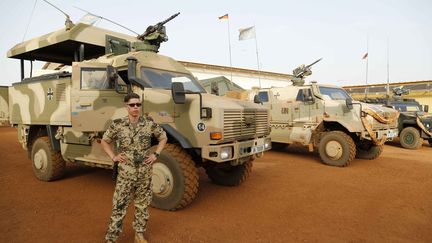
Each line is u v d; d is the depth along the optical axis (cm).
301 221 400
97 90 480
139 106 315
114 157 309
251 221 398
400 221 402
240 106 462
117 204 310
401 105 1322
